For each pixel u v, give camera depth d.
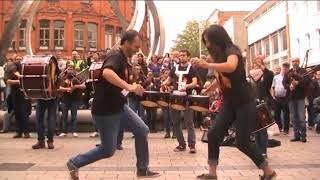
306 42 34.91
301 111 11.15
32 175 6.79
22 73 9.45
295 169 7.11
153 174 6.26
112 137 5.70
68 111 13.48
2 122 14.46
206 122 12.84
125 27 24.75
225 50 5.61
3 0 51.28
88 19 53.66
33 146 10.18
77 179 5.77
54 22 52.00
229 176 6.59
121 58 5.67
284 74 11.84
